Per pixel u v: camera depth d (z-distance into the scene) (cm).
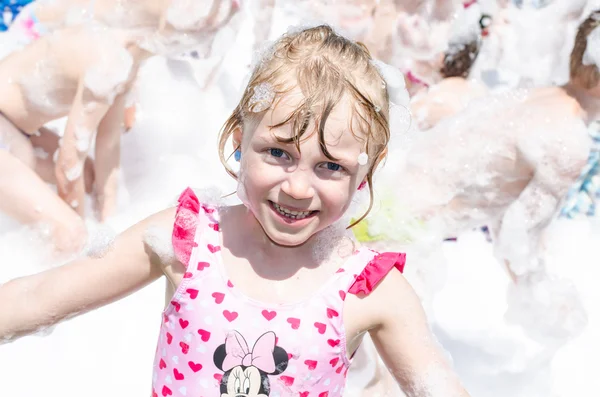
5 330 174
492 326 338
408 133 199
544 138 282
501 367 313
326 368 168
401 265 178
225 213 178
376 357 255
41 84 321
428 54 369
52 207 305
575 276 365
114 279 174
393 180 277
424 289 287
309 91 155
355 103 158
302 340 166
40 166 342
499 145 285
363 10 373
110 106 333
